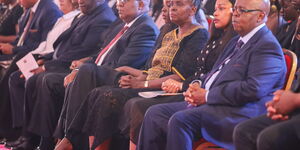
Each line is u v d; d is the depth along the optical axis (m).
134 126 5.68
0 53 9.59
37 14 9.13
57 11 9.12
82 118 6.25
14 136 8.31
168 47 6.32
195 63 6.07
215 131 4.93
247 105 4.90
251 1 5.05
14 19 10.21
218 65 5.41
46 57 8.45
